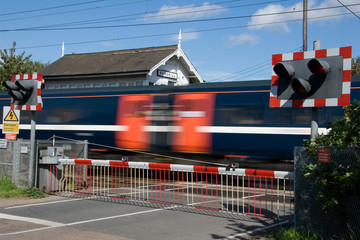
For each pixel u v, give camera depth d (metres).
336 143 6.36
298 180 6.69
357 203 5.91
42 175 11.61
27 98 11.21
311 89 6.81
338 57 6.64
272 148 14.14
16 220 8.40
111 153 17.64
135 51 30.30
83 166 12.78
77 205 10.02
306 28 21.80
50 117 19.53
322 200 6.09
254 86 14.78
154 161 16.50
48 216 8.77
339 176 5.91
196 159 15.53
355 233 5.89
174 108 16.17
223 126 15.03
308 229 6.45
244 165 14.65
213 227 7.80
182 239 6.96
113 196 11.31
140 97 17.14
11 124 12.24
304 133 13.67
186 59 29.67
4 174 12.15
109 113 17.88
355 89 12.98
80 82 28.81
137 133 16.94
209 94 15.52
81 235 7.18
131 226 7.88
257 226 7.86
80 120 18.59
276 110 14.23
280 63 6.87
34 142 11.46
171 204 10.11
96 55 31.92
